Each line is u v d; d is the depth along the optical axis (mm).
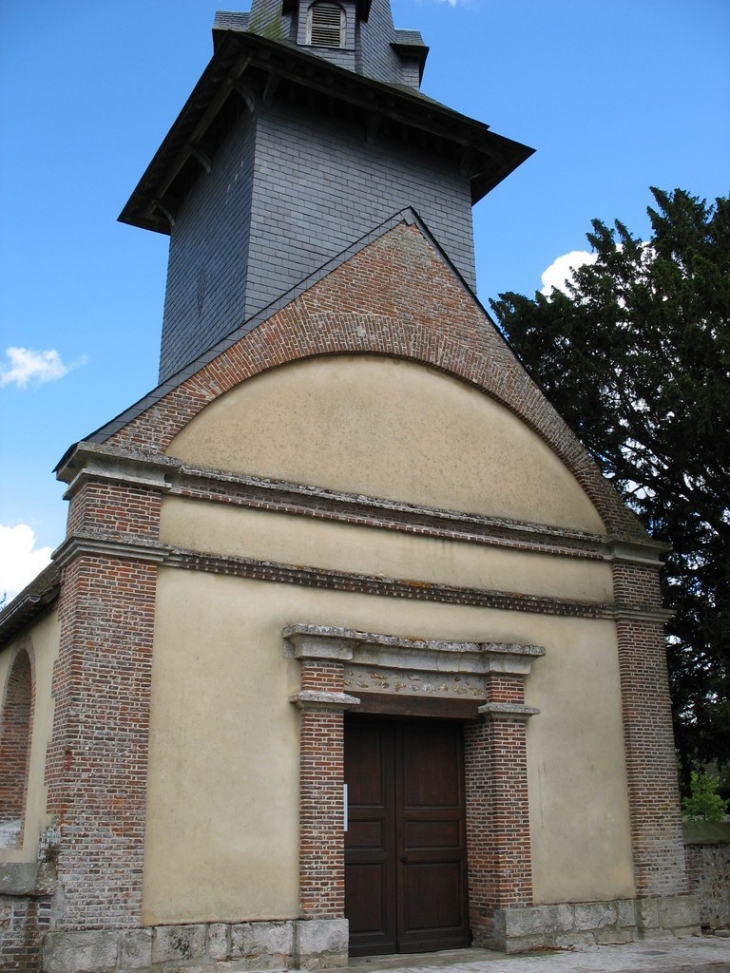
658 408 16906
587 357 18859
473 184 20516
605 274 19125
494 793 12781
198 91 17422
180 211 20266
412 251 15234
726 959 11594
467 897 12852
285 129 17031
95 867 9781
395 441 13891
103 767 10141
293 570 12070
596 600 14938
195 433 12109
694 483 17391
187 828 10500
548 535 14680
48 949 9297
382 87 17484
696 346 15719
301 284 13836
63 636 10797
